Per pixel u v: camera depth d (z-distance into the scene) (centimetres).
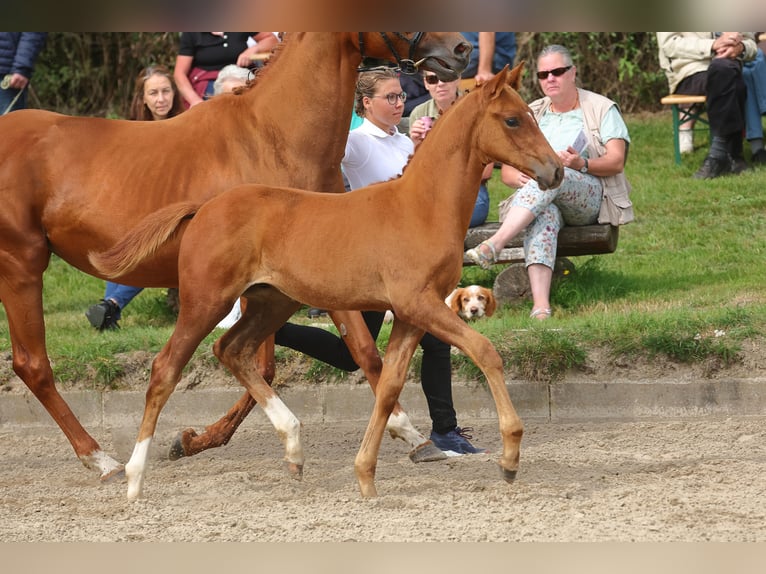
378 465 1049
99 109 2791
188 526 835
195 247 887
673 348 1276
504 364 1280
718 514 824
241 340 957
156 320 1655
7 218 1002
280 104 993
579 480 948
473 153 879
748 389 1247
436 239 861
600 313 1459
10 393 1314
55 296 1848
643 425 1169
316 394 1293
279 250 879
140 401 1305
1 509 908
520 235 1587
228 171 984
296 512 869
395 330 902
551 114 1574
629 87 2664
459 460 1050
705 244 1795
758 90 2123
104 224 988
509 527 809
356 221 871
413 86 1747
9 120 1027
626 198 1572
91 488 990
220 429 1077
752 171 2084
